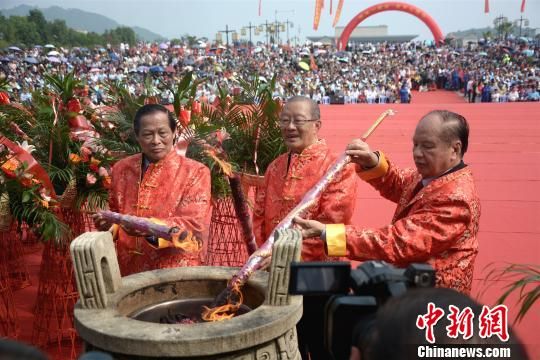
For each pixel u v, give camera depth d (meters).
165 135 2.98
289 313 2.08
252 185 3.78
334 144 12.42
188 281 2.53
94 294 2.13
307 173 3.10
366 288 1.33
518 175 8.84
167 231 2.54
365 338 1.04
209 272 2.56
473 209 2.36
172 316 2.42
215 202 4.22
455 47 57.66
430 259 2.39
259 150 3.95
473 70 37.00
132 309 2.39
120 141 3.95
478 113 16.88
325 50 51.81
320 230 2.44
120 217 2.56
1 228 3.48
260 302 2.38
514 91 25.89
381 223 6.55
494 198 7.48
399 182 2.84
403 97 27.28
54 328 3.85
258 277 2.47
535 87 27.03
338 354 1.29
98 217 2.59
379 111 18.30
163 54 43.75
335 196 2.96
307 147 3.15
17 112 3.97
